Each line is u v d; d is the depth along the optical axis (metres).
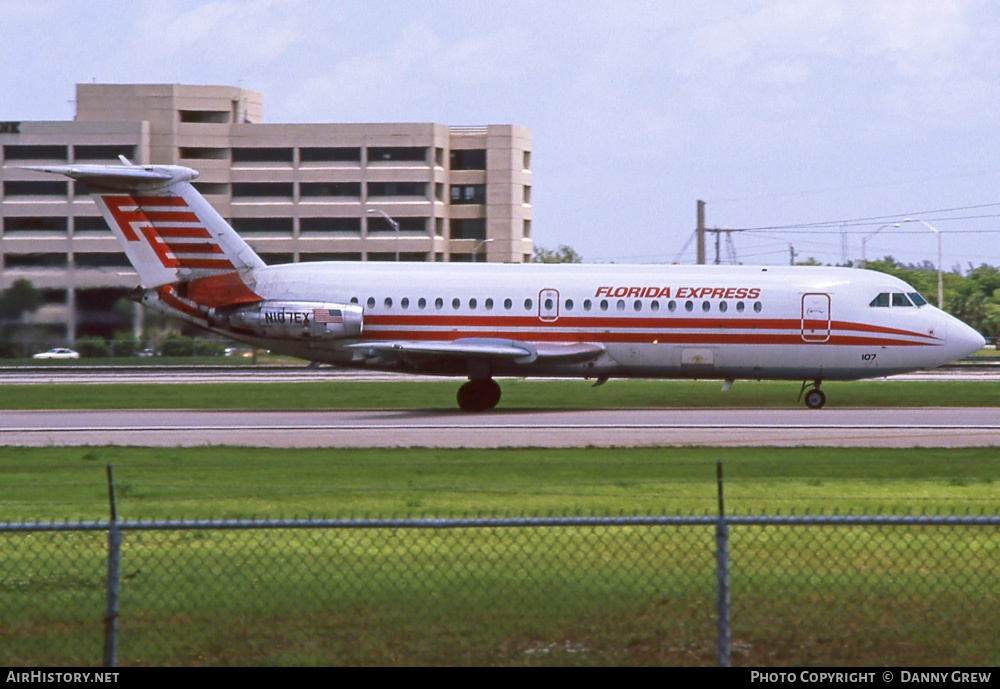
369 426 127.88
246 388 188.50
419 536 64.75
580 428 124.81
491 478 88.25
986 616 49.72
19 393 179.50
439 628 48.16
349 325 148.50
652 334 147.50
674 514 71.44
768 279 149.25
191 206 150.62
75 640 47.06
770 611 50.34
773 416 137.12
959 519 43.28
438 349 143.25
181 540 64.38
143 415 142.25
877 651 46.16
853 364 147.75
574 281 149.50
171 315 152.62
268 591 52.97
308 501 77.88
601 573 55.94
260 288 151.38
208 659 45.12
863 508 74.06
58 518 70.31
